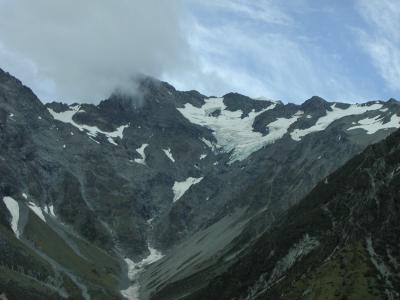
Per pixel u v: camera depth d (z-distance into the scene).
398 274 160.25
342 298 155.38
